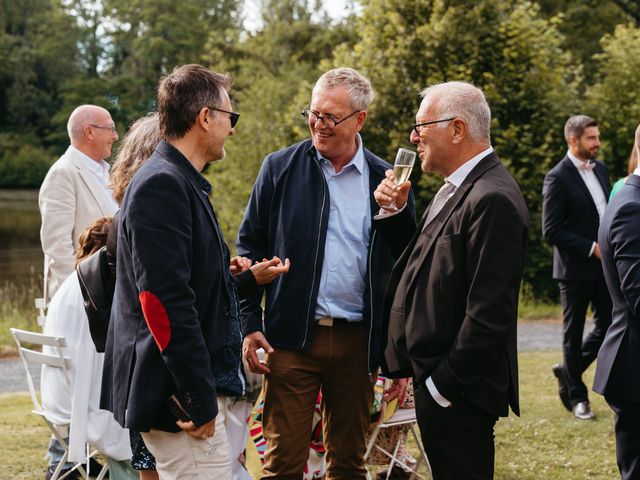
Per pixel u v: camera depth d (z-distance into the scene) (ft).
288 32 74.59
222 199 49.19
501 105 40.86
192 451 8.16
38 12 176.96
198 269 8.12
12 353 27.89
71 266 15.55
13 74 168.76
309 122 10.89
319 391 11.73
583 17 76.95
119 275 8.32
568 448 15.40
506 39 40.86
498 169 9.18
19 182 160.66
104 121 15.97
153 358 7.95
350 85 10.68
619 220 10.12
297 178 11.12
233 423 12.22
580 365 17.51
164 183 7.86
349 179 11.14
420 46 40.88
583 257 17.19
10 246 79.46
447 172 9.50
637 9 76.23
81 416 11.19
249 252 11.32
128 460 11.33
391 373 9.77
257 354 11.98
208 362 7.83
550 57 42.70
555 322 34.09
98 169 16.16
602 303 17.28
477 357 8.70
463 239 8.93
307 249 10.86
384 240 10.69
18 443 15.81
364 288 11.01
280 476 10.80
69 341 11.52
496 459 14.85
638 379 10.14
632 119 42.45
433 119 9.35
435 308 9.07
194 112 8.32
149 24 139.64
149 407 7.91
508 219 8.67
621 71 43.47
